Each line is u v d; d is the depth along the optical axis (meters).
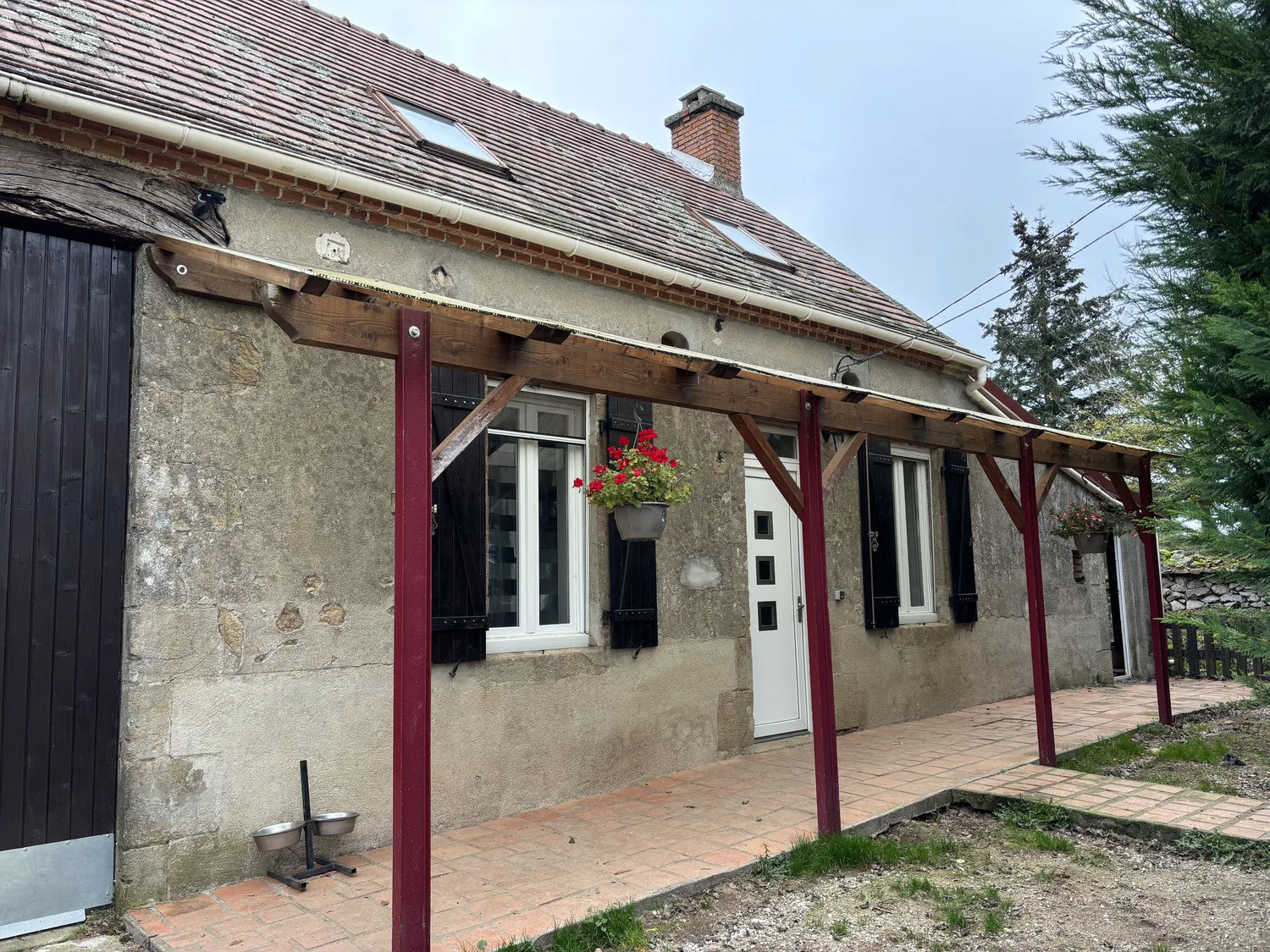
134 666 4.07
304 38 7.44
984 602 9.60
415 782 3.26
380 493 5.05
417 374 3.44
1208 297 3.73
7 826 3.73
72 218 4.03
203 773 4.24
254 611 4.49
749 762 6.75
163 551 4.21
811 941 3.68
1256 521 3.71
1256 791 5.85
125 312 4.26
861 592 8.24
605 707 6.04
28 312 3.96
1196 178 3.88
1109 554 12.00
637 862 4.46
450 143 6.67
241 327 4.60
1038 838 4.93
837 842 4.66
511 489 5.97
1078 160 4.29
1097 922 3.84
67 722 3.91
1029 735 7.52
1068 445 7.19
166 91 4.79
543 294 6.12
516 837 4.96
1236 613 3.98
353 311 3.34
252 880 4.33
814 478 5.06
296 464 4.73
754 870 4.43
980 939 3.68
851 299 9.19
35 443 3.93
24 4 4.97
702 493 6.96
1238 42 3.65
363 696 4.86
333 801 4.69
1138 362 4.32
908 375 9.13
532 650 5.82
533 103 9.67
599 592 6.16
